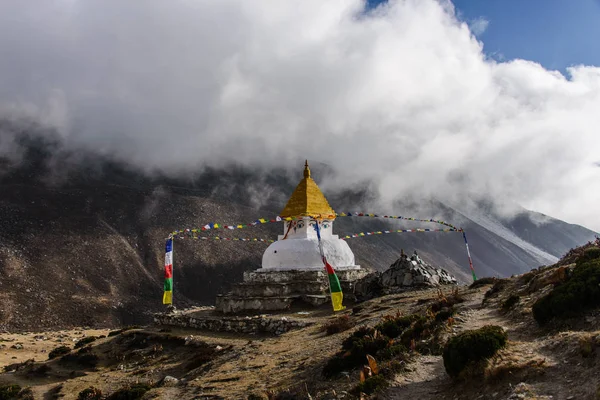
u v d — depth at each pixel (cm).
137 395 2073
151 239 12550
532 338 1491
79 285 9900
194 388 1945
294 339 2470
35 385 2844
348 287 3656
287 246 3906
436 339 1653
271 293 3631
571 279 1603
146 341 3284
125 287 10425
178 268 11825
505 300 2064
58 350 3575
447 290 3077
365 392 1372
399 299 3003
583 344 1203
